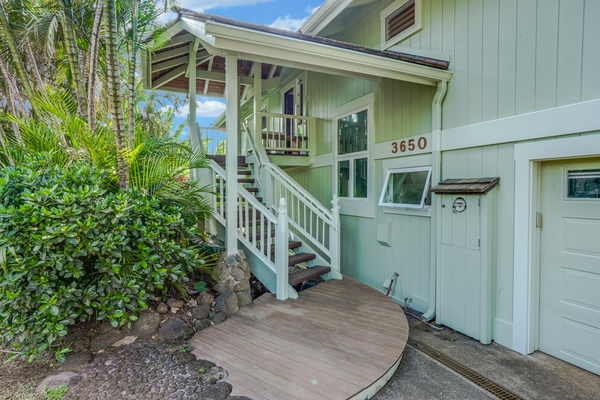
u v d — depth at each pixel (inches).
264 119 371.2
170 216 120.7
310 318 128.6
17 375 94.0
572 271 113.1
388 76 141.3
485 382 103.6
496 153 129.9
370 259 198.7
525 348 120.7
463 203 136.7
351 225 215.6
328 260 223.9
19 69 152.6
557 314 117.8
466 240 135.8
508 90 124.9
